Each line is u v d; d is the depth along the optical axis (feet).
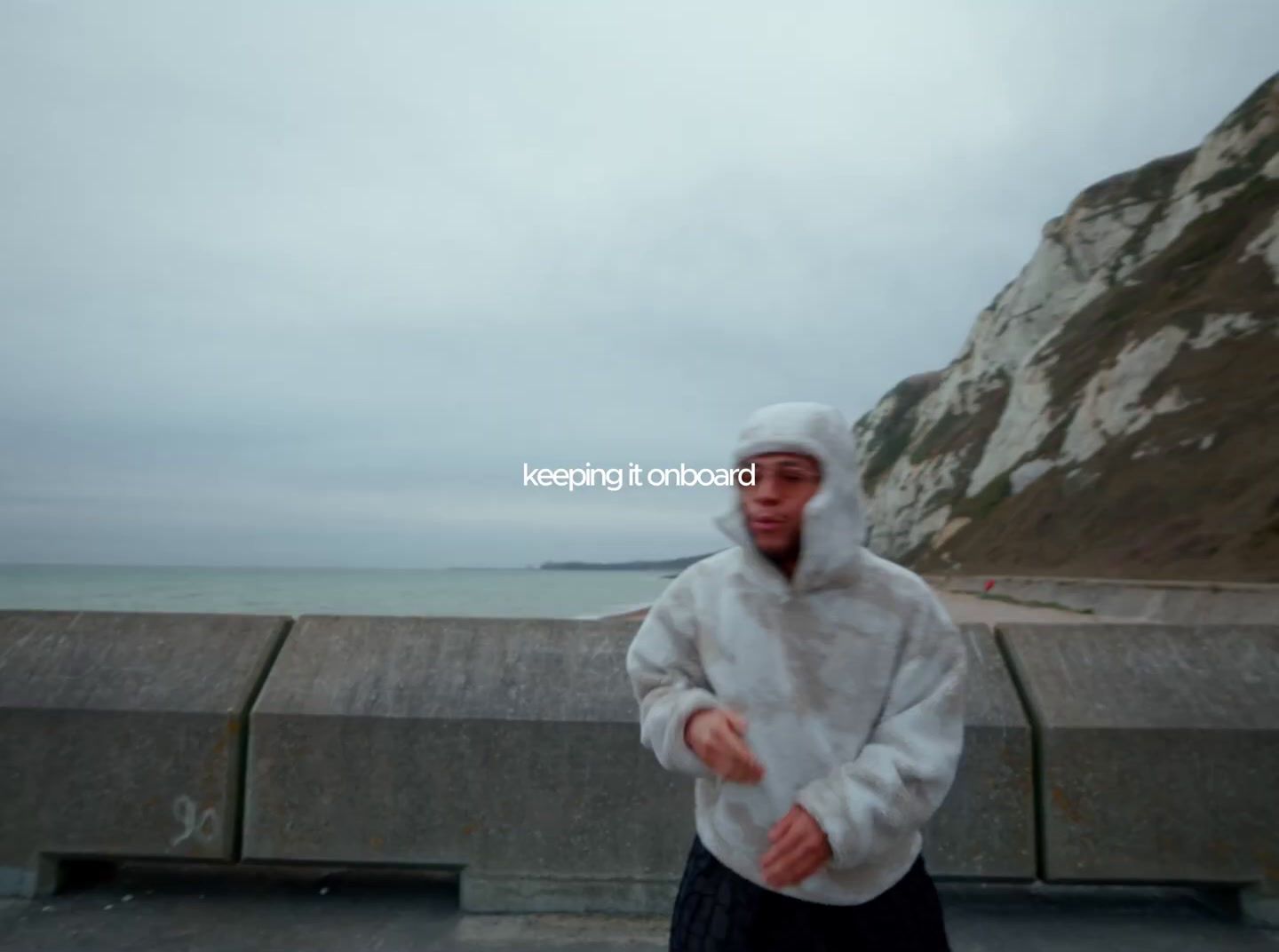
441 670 9.94
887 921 4.85
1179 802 9.14
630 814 9.41
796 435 4.93
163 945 8.61
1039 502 129.80
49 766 9.59
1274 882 9.00
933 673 4.88
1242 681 9.56
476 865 9.39
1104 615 82.79
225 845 9.45
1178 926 9.14
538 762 9.49
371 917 9.29
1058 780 9.23
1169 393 120.37
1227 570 84.38
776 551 5.08
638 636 5.50
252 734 9.57
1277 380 108.27
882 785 4.47
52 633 10.27
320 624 10.41
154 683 9.82
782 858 4.40
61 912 9.24
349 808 9.46
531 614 107.86
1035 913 9.45
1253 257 125.80
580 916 9.30
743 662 4.97
